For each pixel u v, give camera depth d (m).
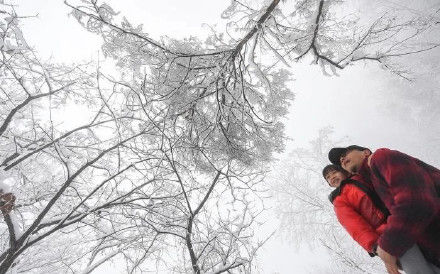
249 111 4.31
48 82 5.09
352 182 1.57
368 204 1.48
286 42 3.72
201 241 4.20
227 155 4.38
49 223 4.05
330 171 1.91
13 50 4.35
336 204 1.63
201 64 3.94
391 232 1.05
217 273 3.87
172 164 3.68
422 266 1.06
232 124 4.27
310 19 3.43
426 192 1.03
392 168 1.15
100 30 3.47
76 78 5.38
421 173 1.10
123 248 4.54
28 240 3.71
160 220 4.32
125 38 3.57
